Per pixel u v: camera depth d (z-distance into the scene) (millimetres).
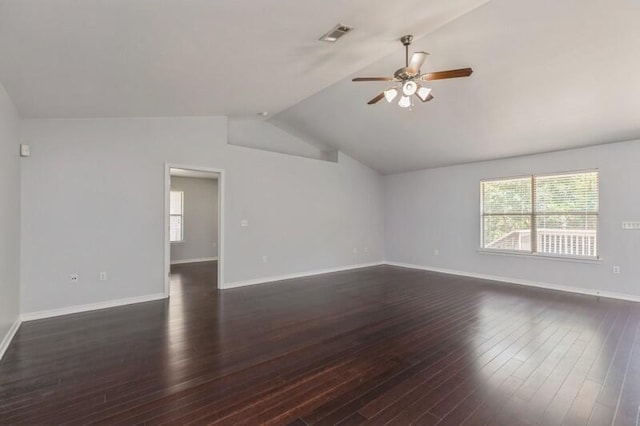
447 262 6895
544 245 5504
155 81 3172
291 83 3781
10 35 1955
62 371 2477
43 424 1847
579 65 3293
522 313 3988
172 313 3973
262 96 4316
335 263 7102
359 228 7621
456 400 2094
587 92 3680
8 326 3078
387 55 3467
